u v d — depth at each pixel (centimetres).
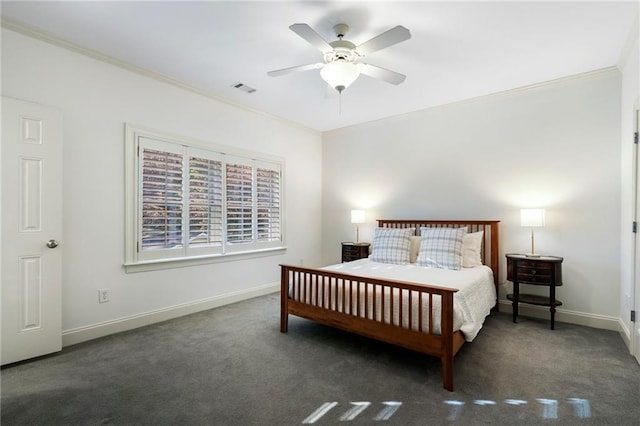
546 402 184
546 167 338
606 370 222
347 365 232
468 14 218
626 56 269
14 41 238
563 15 219
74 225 270
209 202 373
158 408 179
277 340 279
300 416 173
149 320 318
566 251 326
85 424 166
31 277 238
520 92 351
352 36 247
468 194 389
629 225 265
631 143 260
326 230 538
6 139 228
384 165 466
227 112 393
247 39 255
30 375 215
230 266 398
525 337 284
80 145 273
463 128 393
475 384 204
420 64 292
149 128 318
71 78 267
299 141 501
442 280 272
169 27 239
